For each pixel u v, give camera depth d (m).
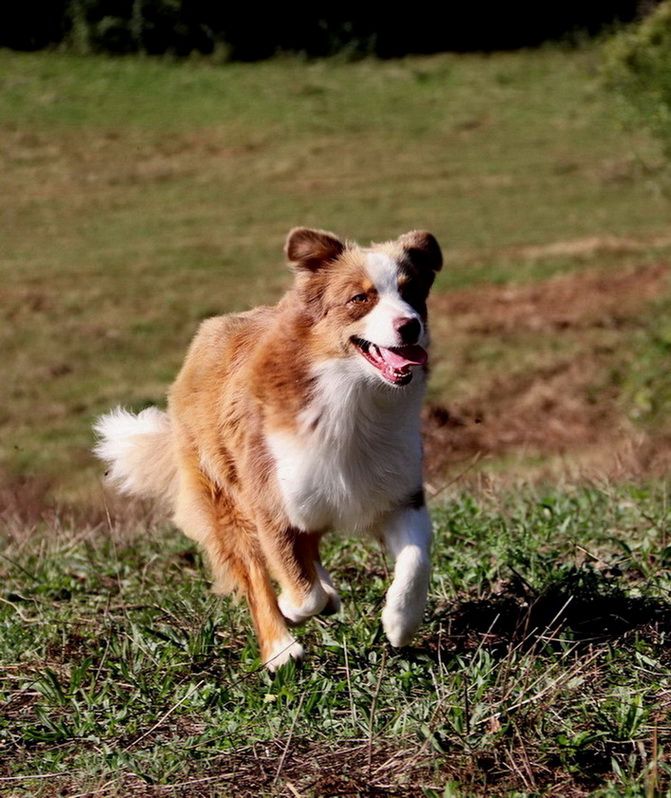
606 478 12.60
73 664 8.09
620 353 29.06
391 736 6.62
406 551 7.84
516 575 8.73
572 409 24.83
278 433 7.90
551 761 6.32
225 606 9.03
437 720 6.68
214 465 8.62
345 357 7.76
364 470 7.90
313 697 7.08
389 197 48.28
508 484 13.74
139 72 64.00
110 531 11.66
